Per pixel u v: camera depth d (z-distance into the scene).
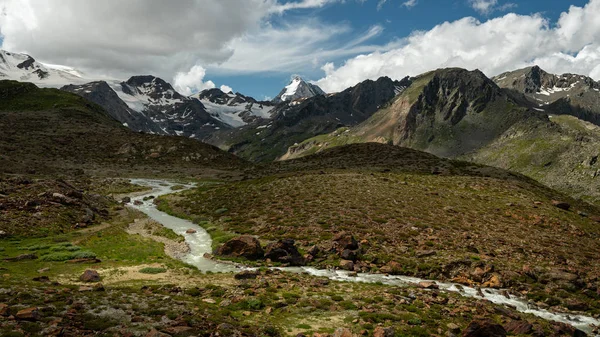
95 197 82.56
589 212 87.06
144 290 33.19
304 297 33.81
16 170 111.50
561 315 34.94
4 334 19.23
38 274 34.97
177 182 129.00
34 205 58.94
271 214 67.00
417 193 81.19
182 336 22.47
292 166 143.50
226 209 75.62
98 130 192.12
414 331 26.58
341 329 24.91
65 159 145.38
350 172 109.50
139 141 180.50
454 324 28.53
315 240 52.62
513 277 42.28
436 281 42.22
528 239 56.41
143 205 89.12
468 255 47.59
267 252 47.94
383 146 159.38
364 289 37.06
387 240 52.78
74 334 21.20
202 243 56.47
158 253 49.12
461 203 75.12
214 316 26.94
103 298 28.62
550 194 98.62
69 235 52.78
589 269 46.47
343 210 66.31
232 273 41.88
